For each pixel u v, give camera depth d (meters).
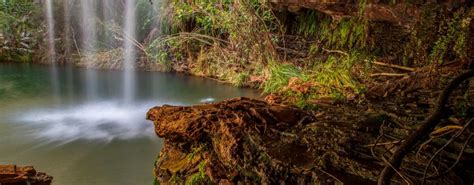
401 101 3.79
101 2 11.23
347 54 6.31
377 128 2.84
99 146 4.46
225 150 2.74
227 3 8.81
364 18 5.52
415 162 2.21
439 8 4.33
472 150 2.33
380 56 5.93
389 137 2.63
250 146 2.62
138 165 3.96
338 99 4.18
